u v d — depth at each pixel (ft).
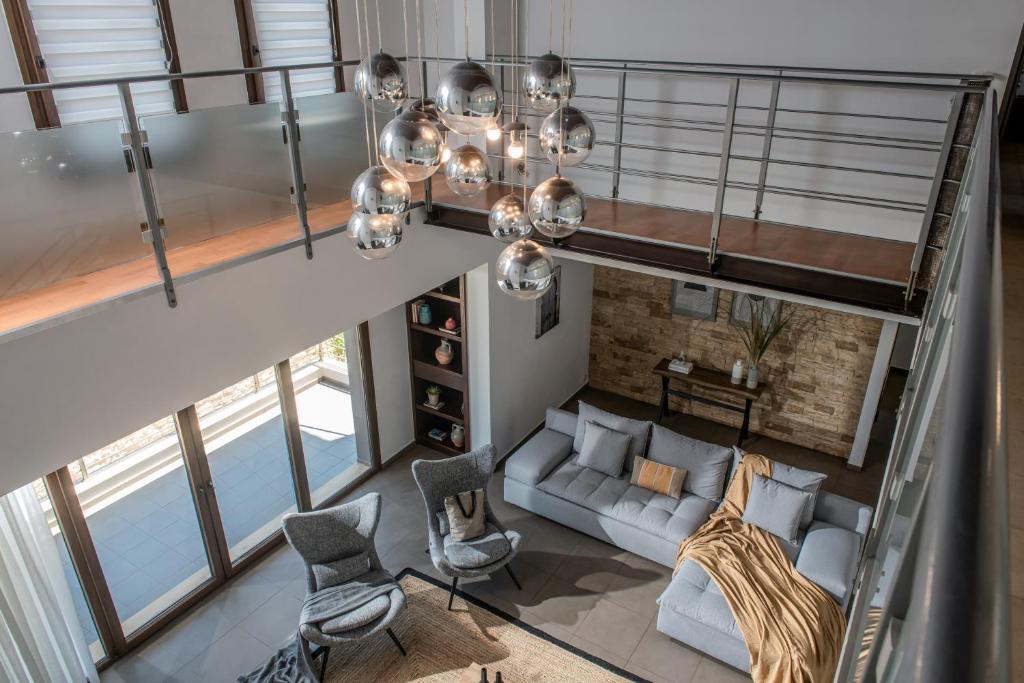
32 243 11.36
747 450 24.62
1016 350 6.41
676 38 18.57
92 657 15.88
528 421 25.20
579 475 20.99
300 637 16.35
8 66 13.51
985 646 0.89
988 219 3.09
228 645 17.03
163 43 15.80
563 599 18.21
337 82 19.95
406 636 17.21
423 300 23.00
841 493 22.39
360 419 22.71
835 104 17.07
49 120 14.17
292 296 14.57
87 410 11.61
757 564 17.12
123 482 17.60
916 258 12.44
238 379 13.89
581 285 26.53
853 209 17.70
